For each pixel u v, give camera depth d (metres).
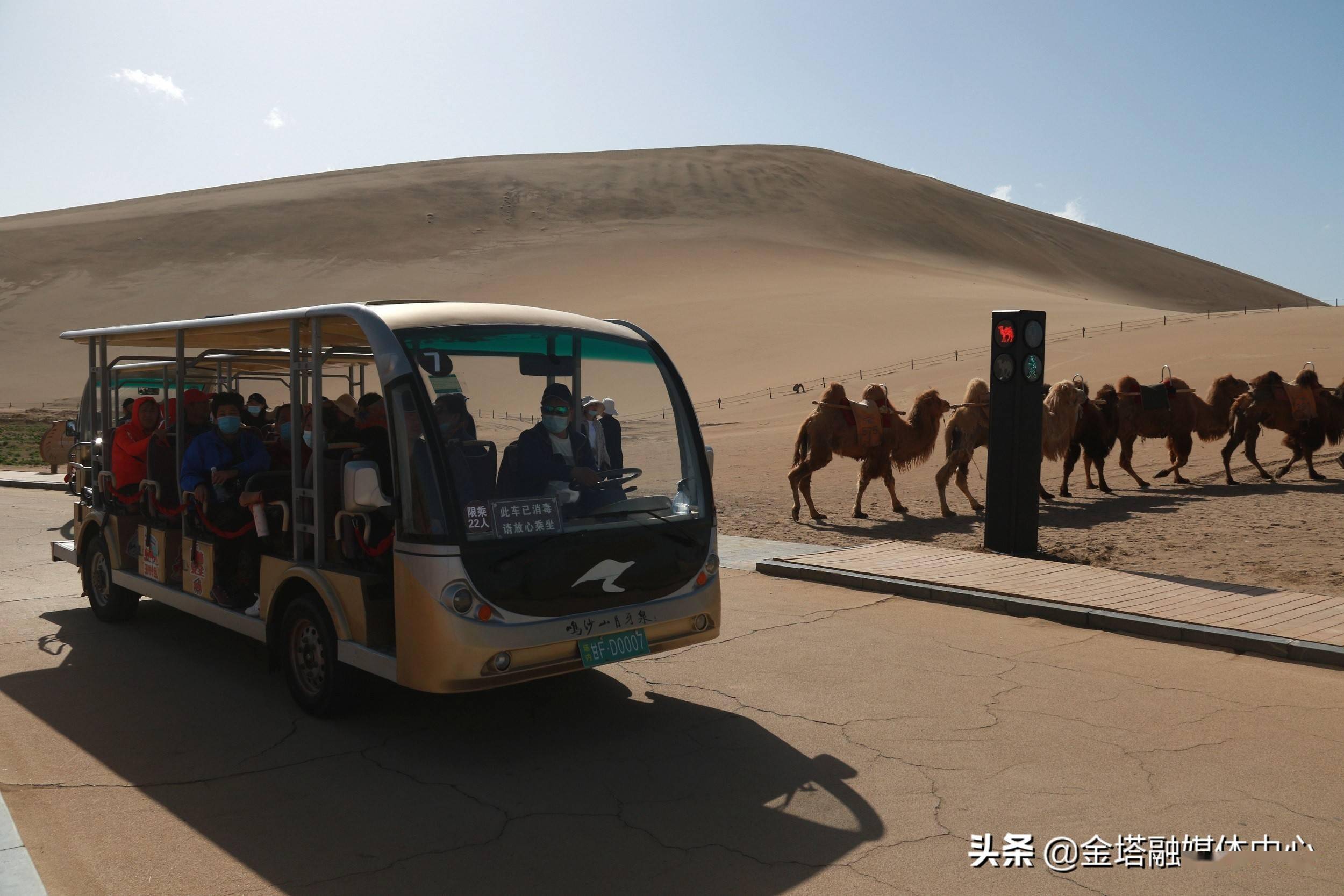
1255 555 10.94
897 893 4.07
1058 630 8.16
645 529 5.91
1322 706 6.24
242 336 7.29
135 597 8.84
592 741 5.81
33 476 23.80
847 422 14.42
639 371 6.53
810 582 10.17
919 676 6.95
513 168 187.38
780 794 5.04
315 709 6.21
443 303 6.11
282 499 6.89
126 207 166.25
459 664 5.19
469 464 5.43
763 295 95.88
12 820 4.62
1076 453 16.39
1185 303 198.50
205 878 4.21
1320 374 36.69
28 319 109.19
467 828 4.68
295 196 161.75
